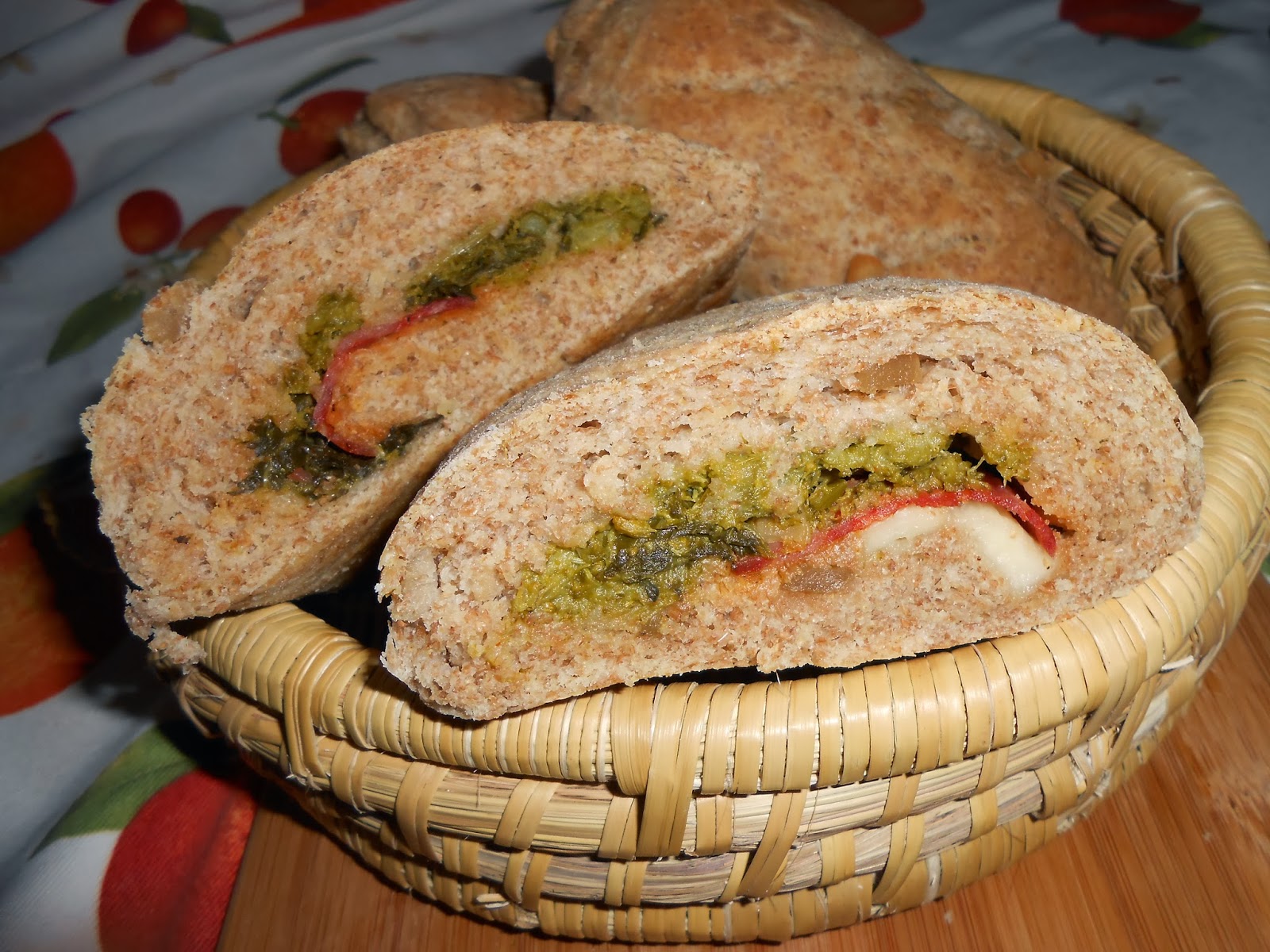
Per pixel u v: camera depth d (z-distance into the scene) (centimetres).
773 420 18
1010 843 20
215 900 24
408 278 23
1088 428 18
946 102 28
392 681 19
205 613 22
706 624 19
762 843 18
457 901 21
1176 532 19
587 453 18
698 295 26
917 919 21
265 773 22
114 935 23
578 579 18
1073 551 19
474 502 18
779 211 26
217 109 45
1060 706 18
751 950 21
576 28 29
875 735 17
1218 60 43
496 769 18
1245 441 21
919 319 18
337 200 23
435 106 31
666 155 24
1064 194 31
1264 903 21
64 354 37
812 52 27
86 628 29
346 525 23
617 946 22
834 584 19
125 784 25
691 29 27
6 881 24
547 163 24
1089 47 46
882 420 18
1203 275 25
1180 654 20
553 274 24
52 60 44
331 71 46
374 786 19
